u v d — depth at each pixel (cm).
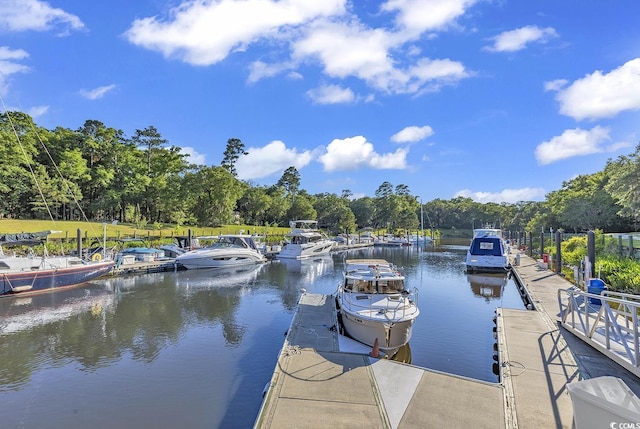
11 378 1013
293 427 633
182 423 791
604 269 1744
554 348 987
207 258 3030
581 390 452
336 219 9169
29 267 1995
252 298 1997
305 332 1192
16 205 4984
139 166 6366
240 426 780
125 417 816
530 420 649
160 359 1142
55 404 873
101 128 6194
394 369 879
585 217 4484
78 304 1847
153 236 4219
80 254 2673
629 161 2609
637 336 793
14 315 1644
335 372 862
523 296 1964
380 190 12031
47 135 5600
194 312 1698
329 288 2303
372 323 1090
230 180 6556
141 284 2400
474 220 11594
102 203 5672
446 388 779
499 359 929
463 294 2106
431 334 1355
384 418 663
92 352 1205
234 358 1148
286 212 8475
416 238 7069
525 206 11194
